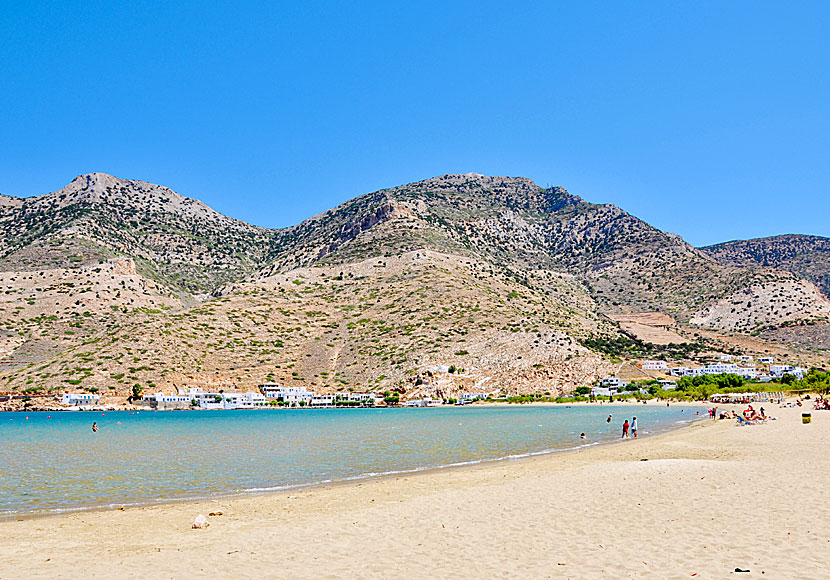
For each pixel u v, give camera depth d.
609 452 45.16
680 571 14.07
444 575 14.61
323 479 35.31
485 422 97.12
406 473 37.03
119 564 16.58
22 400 145.25
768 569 13.89
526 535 18.36
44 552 18.17
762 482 26.05
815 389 150.62
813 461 33.56
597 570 14.46
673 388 180.38
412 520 21.30
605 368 188.88
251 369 175.88
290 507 25.14
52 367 159.62
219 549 17.98
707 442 49.19
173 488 32.72
